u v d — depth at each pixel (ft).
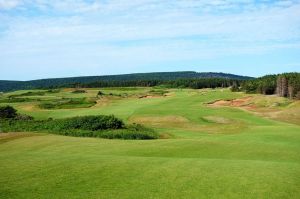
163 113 232.12
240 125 173.78
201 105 281.74
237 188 52.90
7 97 423.64
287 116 234.17
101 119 161.58
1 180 56.29
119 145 95.14
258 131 133.59
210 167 63.21
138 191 51.65
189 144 95.30
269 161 71.92
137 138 133.90
